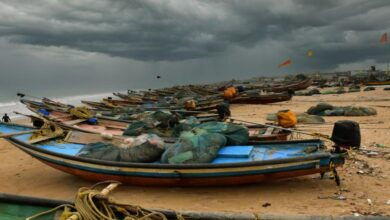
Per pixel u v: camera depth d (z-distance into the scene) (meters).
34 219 5.36
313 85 57.00
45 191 9.03
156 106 23.83
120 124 13.97
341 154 7.40
